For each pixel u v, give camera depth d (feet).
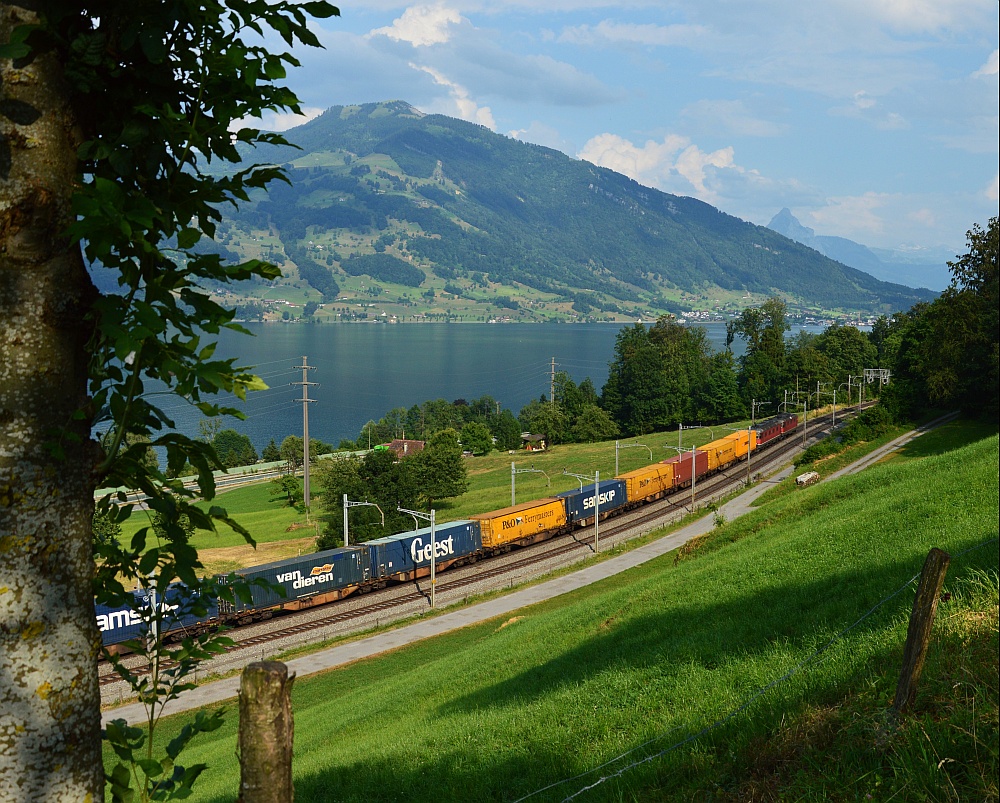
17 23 8.84
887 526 66.85
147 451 9.97
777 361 433.48
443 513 234.58
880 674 27.73
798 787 20.62
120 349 8.54
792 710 28.07
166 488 10.69
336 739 63.21
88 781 8.87
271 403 652.48
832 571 57.21
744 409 411.95
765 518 119.24
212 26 10.36
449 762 40.81
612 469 295.28
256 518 263.70
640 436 395.96
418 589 159.33
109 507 10.62
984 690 19.99
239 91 10.64
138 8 9.55
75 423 9.05
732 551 96.78
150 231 9.98
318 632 133.59
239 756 8.13
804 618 45.42
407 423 462.60
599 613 81.15
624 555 173.68
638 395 411.95
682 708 37.24
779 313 455.63
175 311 9.48
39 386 8.68
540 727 42.01
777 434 311.47
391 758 44.98
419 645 123.34
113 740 10.36
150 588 10.55
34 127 8.77
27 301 8.66
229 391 9.18
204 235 10.91
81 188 9.10
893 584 45.03
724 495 228.22
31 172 8.71
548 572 164.96
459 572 169.78
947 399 239.09
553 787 31.91
